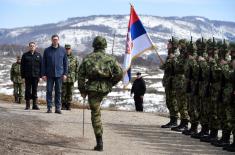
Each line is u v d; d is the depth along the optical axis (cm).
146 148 1188
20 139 1137
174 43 1524
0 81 6100
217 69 1279
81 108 2195
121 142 1258
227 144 1236
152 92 4819
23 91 2464
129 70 1973
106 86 1120
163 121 1748
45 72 1764
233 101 1218
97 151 1111
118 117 1822
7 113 1658
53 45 1766
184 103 1502
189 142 1320
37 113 1730
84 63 1123
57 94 1773
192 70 1409
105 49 1144
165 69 1546
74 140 1227
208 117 1352
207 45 1373
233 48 1223
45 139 1195
